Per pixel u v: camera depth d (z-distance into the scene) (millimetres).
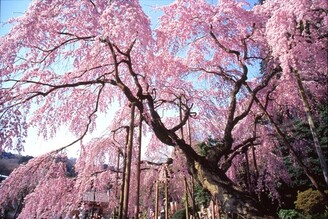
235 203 6262
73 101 9125
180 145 7449
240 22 8477
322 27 7082
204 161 7383
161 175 10445
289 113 10852
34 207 8203
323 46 6848
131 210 10383
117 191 10578
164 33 8562
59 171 8695
